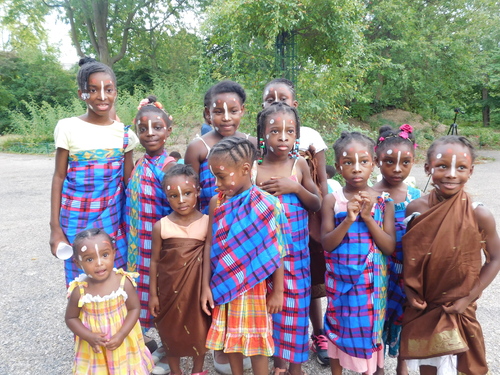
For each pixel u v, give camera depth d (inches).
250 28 311.3
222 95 107.5
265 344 92.0
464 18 646.5
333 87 342.0
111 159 106.9
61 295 163.3
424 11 641.0
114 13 1052.5
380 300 93.7
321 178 120.6
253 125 319.6
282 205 95.1
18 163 644.7
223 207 92.4
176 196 96.5
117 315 93.5
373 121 703.7
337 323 95.9
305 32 320.8
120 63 1241.4
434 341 83.6
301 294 98.7
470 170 83.4
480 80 714.8
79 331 91.0
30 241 239.5
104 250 90.9
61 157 104.2
